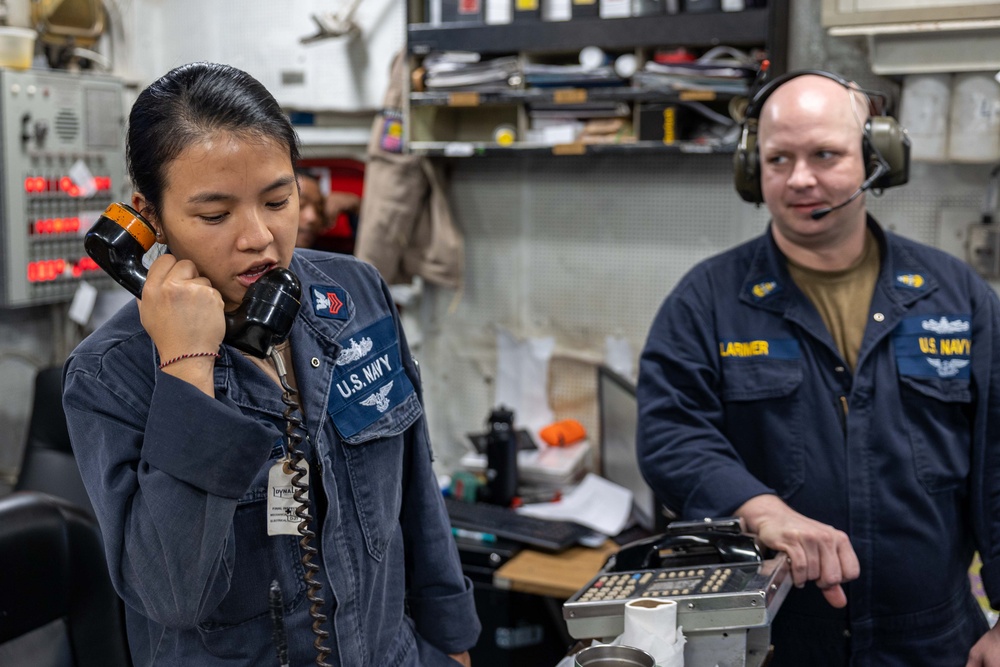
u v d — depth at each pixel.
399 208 2.76
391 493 1.16
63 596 1.45
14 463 3.13
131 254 0.96
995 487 1.61
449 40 2.59
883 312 1.64
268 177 0.91
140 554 0.92
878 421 1.61
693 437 1.66
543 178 2.79
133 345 0.99
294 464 0.99
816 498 1.62
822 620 1.60
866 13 2.12
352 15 2.86
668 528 1.41
